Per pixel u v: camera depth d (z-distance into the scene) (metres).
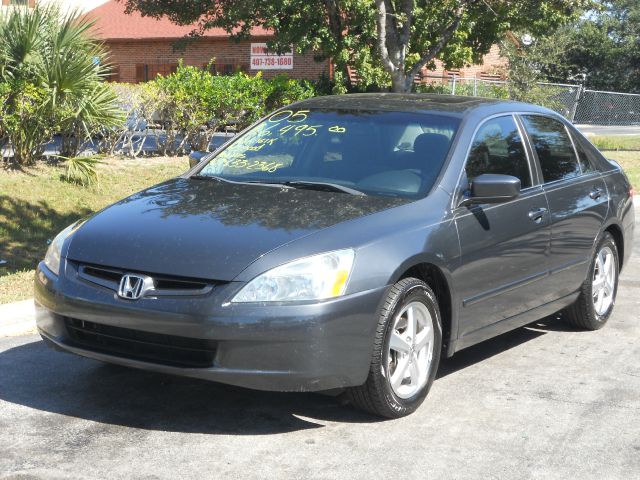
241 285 4.20
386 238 4.59
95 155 15.83
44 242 11.31
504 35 23.64
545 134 6.33
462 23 20.28
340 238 4.45
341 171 5.36
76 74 13.83
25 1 14.24
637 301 7.88
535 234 5.71
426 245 4.76
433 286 5.04
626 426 4.76
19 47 13.67
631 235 7.28
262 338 4.16
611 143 29.30
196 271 4.25
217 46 33.38
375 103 6.01
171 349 4.35
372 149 5.49
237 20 23.38
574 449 4.42
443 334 5.11
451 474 4.06
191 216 4.75
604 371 5.79
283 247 4.33
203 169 5.82
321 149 5.59
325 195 5.03
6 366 5.53
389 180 5.21
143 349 4.43
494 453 4.33
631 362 6.01
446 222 4.97
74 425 4.56
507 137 5.88
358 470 4.07
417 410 4.91
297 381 4.23
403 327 4.71
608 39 53.47
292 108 6.22
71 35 14.02
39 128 14.34
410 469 4.11
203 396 5.03
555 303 6.18
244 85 17.47
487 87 29.92
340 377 4.34
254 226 4.55
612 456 4.34
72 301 4.49
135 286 4.32
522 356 6.10
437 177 5.18
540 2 19.16
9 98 13.88
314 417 4.75
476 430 4.63
